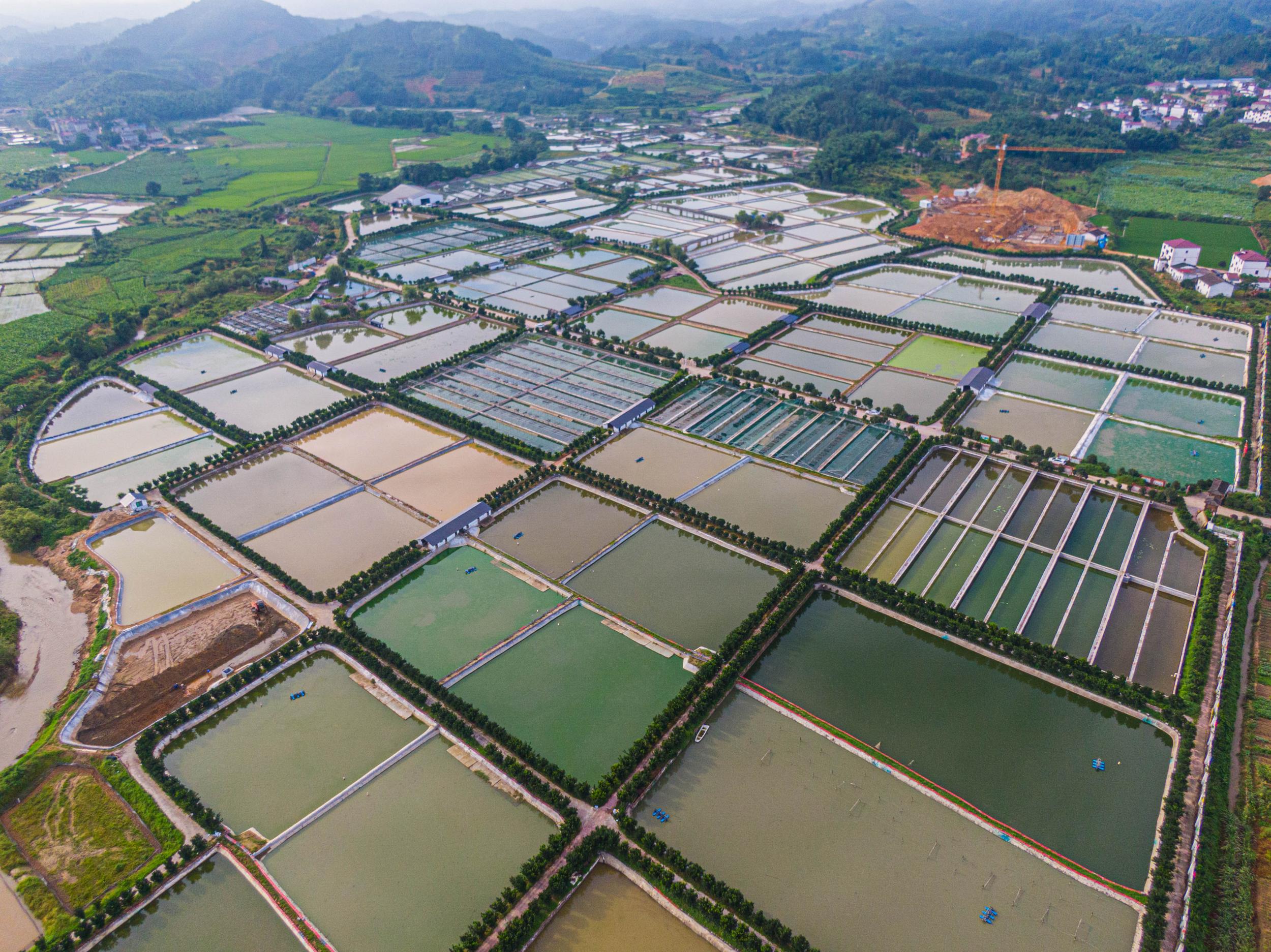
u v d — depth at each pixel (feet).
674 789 197.47
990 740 210.18
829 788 196.95
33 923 170.09
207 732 217.36
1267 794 188.24
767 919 164.14
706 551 287.48
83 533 300.40
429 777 202.28
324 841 186.91
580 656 239.09
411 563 277.23
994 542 285.64
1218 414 374.02
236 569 279.28
